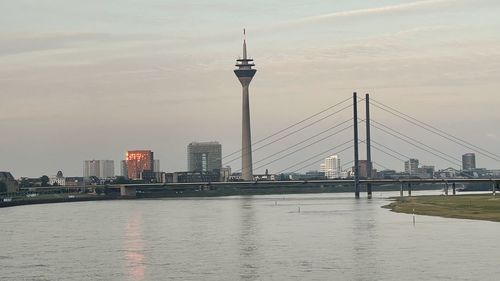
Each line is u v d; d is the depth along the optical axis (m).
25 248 162.50
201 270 125.94
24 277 122.00
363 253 143.38
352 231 192.00
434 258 134.38
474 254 138.88
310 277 117.38
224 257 141.38
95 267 131.25
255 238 177.75
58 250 157.88
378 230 193.38
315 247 155.38
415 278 114.88
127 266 132.00
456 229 191.00
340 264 129.50
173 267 129.75
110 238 185.38
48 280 119.06
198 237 183.50
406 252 143.62
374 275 118.06
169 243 169.62
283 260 135.75
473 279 113.38
